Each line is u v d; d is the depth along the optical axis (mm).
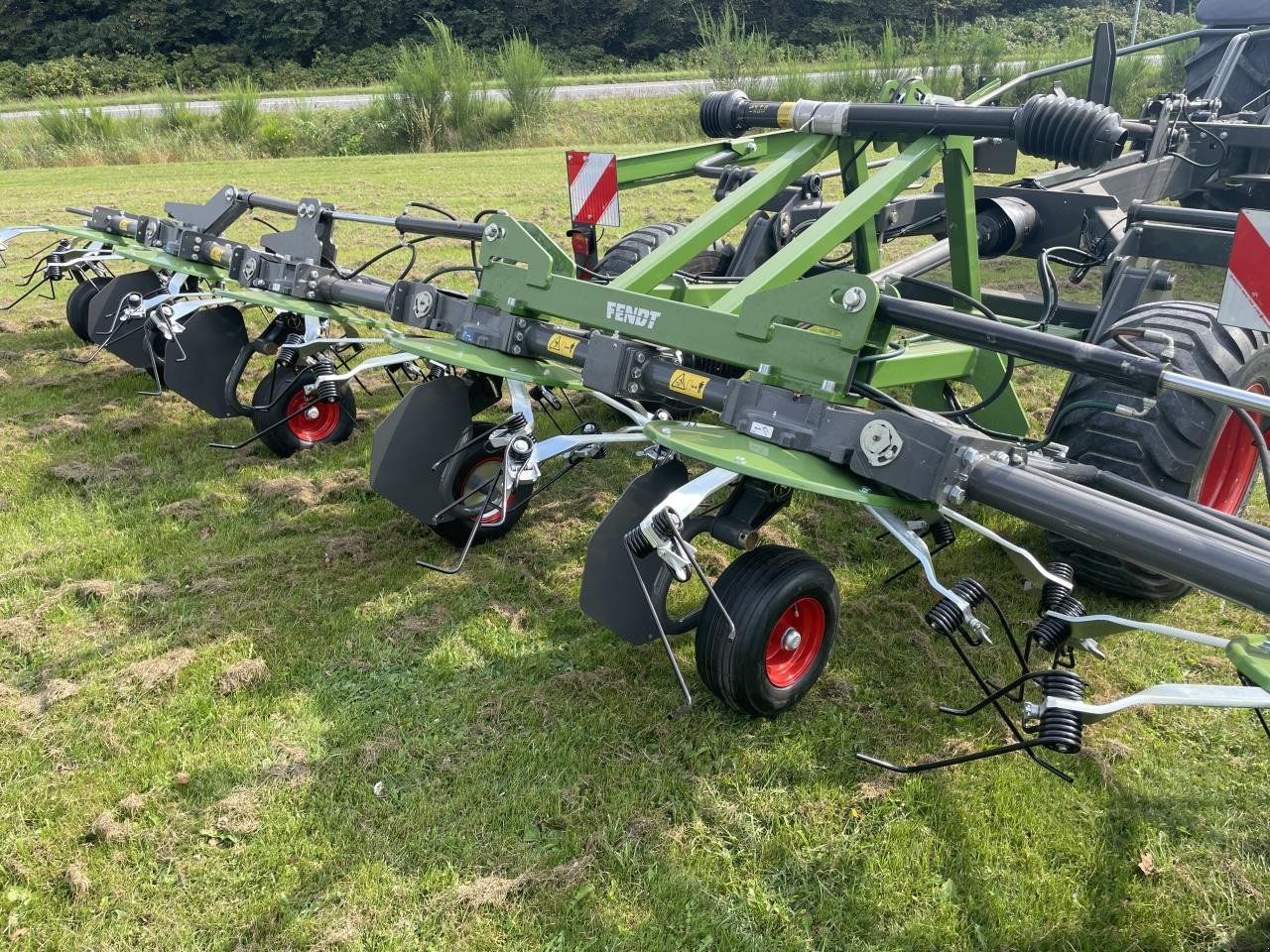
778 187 4340
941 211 6000
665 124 23172
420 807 2982
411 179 16031
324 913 2641
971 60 23406
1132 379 2725
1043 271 3893
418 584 4203
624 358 3609
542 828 2916
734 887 2721
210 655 3701
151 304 5469
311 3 41938
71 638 3828
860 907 2660
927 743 3250
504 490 3611
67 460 5422
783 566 3082
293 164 19547
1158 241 4180
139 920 2637
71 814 2971
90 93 40062
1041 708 2455
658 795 3027
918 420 2832
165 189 15508
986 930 2592
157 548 4504
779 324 3246
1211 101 6902
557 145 22141
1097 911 2637
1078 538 2686
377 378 6875
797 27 41000
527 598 4098
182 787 3080
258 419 5414
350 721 3359
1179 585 3910
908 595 4113
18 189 16016
